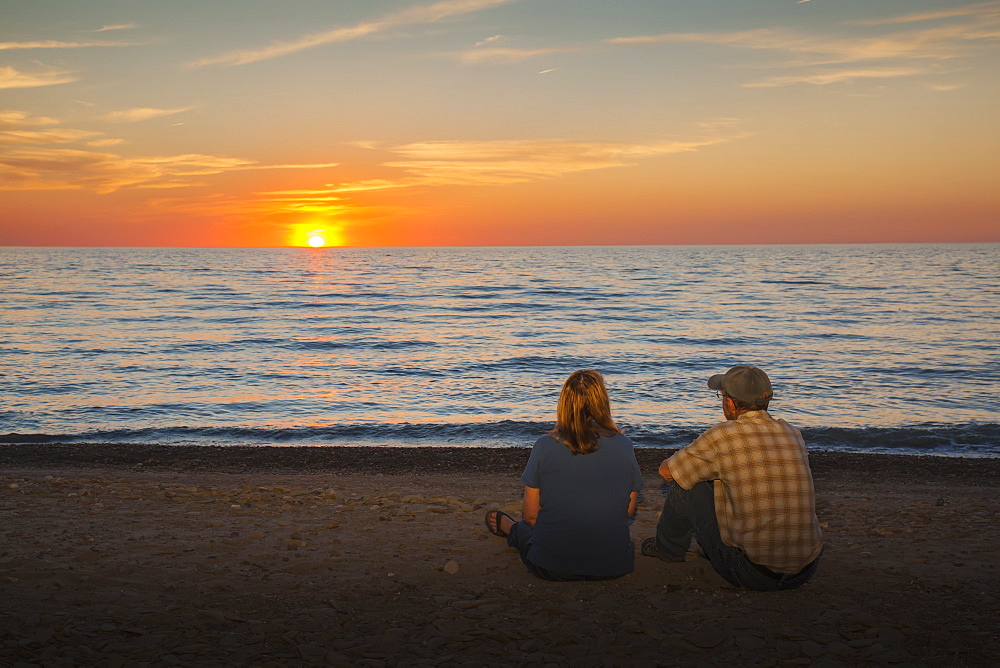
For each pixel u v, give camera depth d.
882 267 116.12
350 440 13.59
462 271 113.56
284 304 52.03
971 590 3.94
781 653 3.09
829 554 4.79
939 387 19.77
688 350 28.38
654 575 4.16
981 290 63.72
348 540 5.21
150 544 5.03
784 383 20.41
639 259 175.75
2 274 93.81
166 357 26.02
